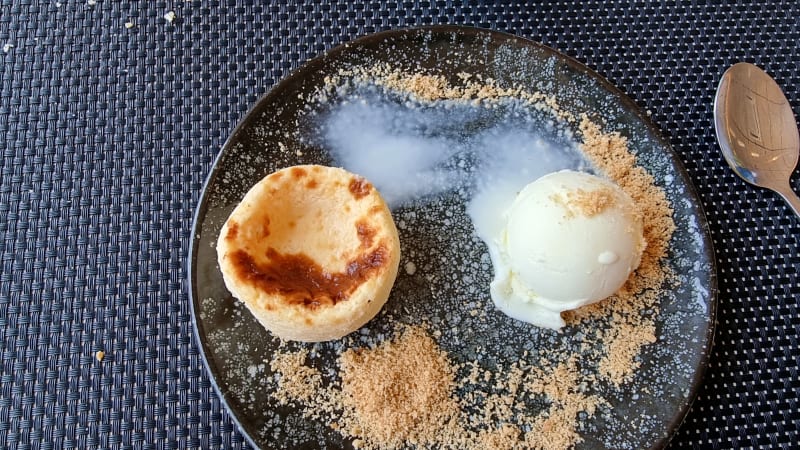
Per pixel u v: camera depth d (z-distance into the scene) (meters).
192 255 0.32
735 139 0.38
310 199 0.34
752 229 0.37
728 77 0.39
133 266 0.34
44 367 0.33
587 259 0.32
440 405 0.32
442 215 0.36
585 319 0.34
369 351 0.33
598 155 0.36
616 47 0.40
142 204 0.36
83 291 0.34
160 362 0.33
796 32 0.41
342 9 0.40
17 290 0.34
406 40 0.36
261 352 0.32
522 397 0.33
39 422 0.32
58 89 0.38
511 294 0.34
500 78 0.37
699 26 0.41
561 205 0.33
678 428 0.31
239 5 0.40
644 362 0.33
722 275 0.36
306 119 0.36
